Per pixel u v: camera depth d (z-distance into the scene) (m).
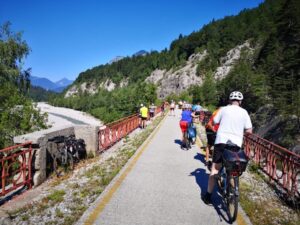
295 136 23.31
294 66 41.16
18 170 6.42
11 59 30.17
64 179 7.53
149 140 14.04
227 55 148.75
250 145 10.63
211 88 94.06
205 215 5.10
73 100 149.25
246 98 50.94
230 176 4.86
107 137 12.28
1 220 4.89
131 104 43.50
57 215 5.05
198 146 12.45
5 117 17.33
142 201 5.67
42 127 18.56
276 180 7.31
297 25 52.06
